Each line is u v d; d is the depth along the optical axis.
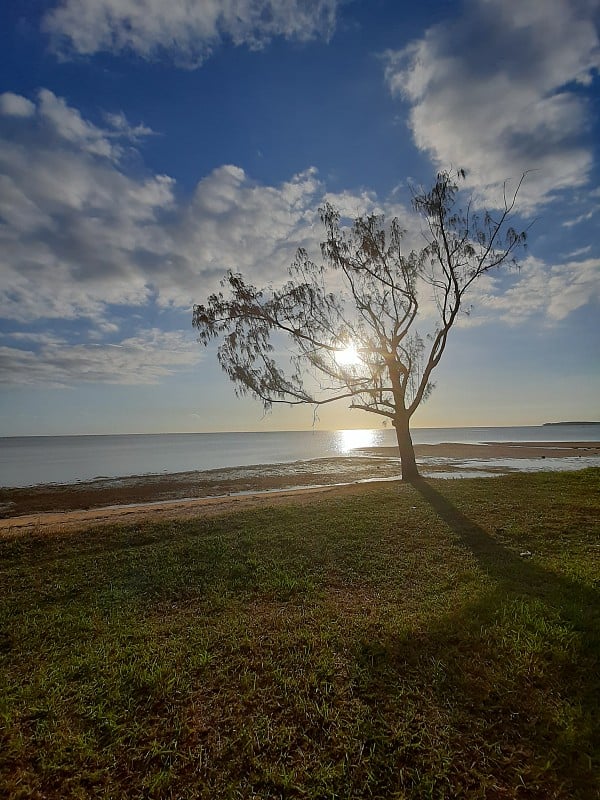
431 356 18.22
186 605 5.61
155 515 12.70
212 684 3.71
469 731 3.04
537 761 2.76
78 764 2.91
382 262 18.55
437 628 4.43
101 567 7.28
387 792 2.60
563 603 4.90
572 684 3.46
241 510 11.63
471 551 7.18
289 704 3.40
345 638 4.34
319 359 18.95
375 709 3.29
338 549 7.59
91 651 4.38
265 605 5.45
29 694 3.66
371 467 33.38
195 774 2.79
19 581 6.79
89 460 49.53
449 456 41.12
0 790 2.71
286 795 2.60
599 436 92.56
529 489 12.84
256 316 18.52
